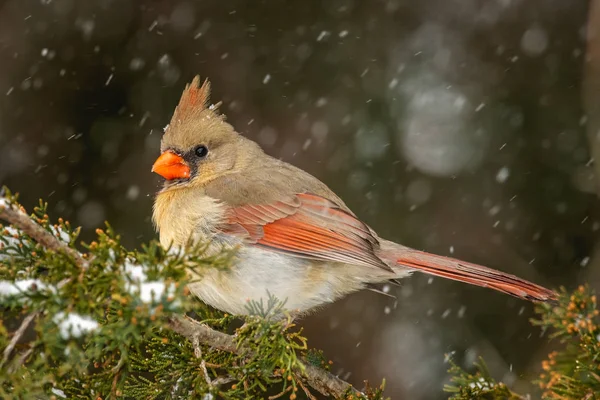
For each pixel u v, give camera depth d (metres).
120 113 11.70
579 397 5.40
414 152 10.92
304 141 11.21
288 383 8.37
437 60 11.31
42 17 11.74
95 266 4.76
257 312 6.33
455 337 10.54
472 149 10.84
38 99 11.66
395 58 11.33
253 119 11.47
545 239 10.64
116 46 11.84
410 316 10.84
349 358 11.03
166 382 6.07
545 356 9.77
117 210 11.20
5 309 4.93
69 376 5.38
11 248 5.20
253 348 5.88
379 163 10.90
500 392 5.69
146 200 11.17
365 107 11.13
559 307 5.69
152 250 4.68
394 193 10.78
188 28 11.91
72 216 11.22
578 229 10.62
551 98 10.93
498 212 10.70
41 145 11.55
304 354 6.65
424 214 10.70
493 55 11.36
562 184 10.68
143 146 11.49
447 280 10.82
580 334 5.49
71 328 4.67
